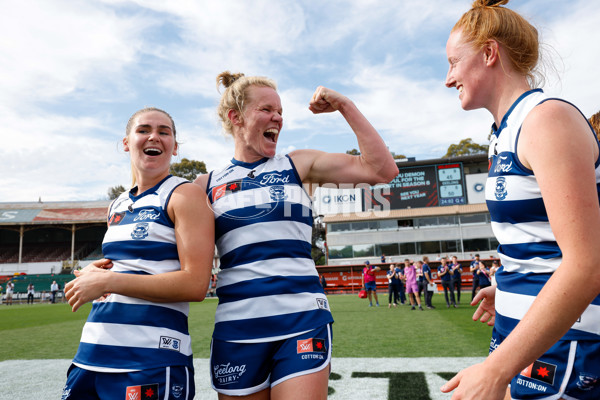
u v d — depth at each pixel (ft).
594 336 3.79
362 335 24.16
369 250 107.04
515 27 4.38
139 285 5.65
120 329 5.70
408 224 106.83
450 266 48.08
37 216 150.41
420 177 107.65
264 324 5.84
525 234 4.21
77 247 149.69
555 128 3.58
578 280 3.11
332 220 108.47
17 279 113.39
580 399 3.81
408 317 34.63
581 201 3.29
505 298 4.43
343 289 94.17
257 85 6.81
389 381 13.14
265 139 6.70
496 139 4.56
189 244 6.02
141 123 6.74
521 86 4.44
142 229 6.26
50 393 13.00
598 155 3.81
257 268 6.08
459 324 28.32
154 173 6.75
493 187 4.47
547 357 3.96
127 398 5.36
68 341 25.58
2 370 16.60
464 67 4.62
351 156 6.87
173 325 5.93
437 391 11.84
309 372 5.46
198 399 12.14
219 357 6.09
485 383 3.22
